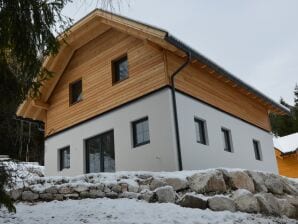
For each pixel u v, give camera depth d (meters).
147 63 12.39
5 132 6.38
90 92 14.27
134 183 9.27
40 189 10.01
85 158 13.74
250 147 15.27
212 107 13.37
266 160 16.30
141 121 12.27
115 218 7.14
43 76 6.73
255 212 8.26
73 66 15.49
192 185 8.78
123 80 13.05
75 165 13.93
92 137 13.72
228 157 13.40
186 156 11.20
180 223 6.75
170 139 11.01
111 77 13.56
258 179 9.63
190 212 7.46
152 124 11.61
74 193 9.59
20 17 5.77
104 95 13.59
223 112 14.02
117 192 9.23
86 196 9.45
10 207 5.82
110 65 13.78
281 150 21.22
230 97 14.85
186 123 11.70
